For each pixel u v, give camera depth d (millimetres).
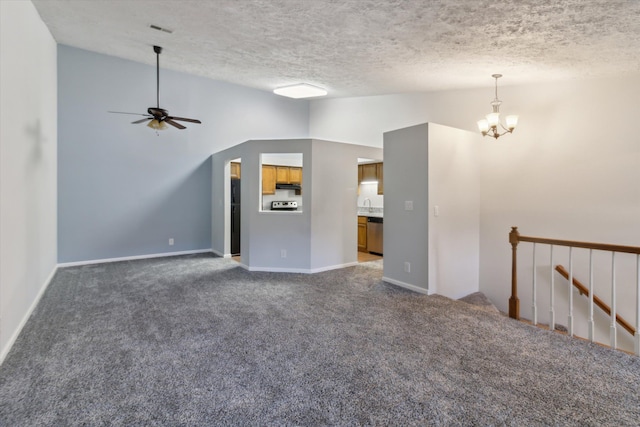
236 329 2955
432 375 2215
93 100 5340
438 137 4223
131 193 5762
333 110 7219
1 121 2486
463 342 2713
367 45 3791
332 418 1790
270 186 7383
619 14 2705
